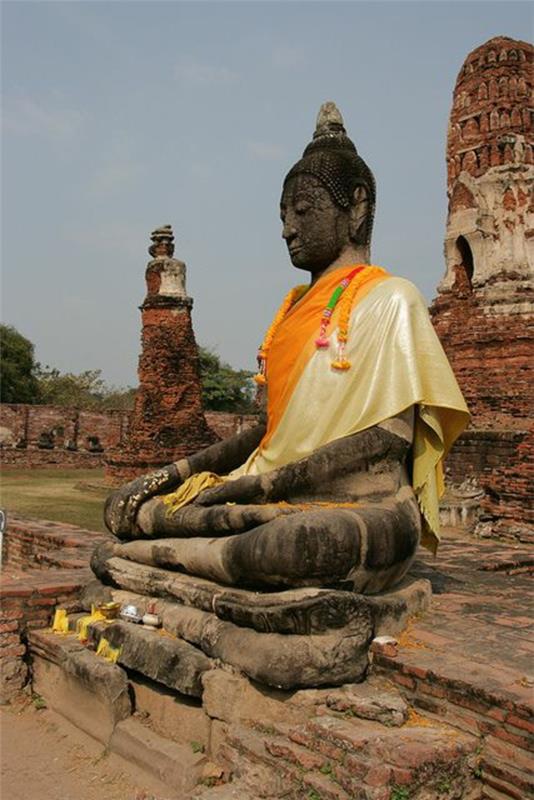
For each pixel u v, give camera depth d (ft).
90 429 127.85
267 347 24.25
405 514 19.11
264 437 22.71
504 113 64.39
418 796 13.33
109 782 17.19
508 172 63.41
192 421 80.53
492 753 13.97
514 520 46.73
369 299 20.65
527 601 21.61
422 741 13.94
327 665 15.85
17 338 164.35
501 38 65.36
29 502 65.26
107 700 18.63
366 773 13.38
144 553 21.42
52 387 185.78
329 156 22.47
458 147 66.64
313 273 23.40
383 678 16.25
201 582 19.35
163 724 18.13
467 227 64.75
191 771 16.21
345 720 14.93
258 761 15.15
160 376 79.77
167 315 80.23
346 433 19.75
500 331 61.62
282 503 19.60
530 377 60.54
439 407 20.03
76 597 23.66
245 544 17.62
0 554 23.36
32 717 20.98
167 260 80.64
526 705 13.47
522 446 47.70
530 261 62.59
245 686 16.37
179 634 18.84
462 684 14.61
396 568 18.54
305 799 14.06
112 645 19.74
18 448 120.88
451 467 58.80
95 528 48.37
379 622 17.51
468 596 22.27
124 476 79.00
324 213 22.35
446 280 67.00
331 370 20.43
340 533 16.88
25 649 22.57
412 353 19.79
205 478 21.88
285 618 16.14
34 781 17.25
